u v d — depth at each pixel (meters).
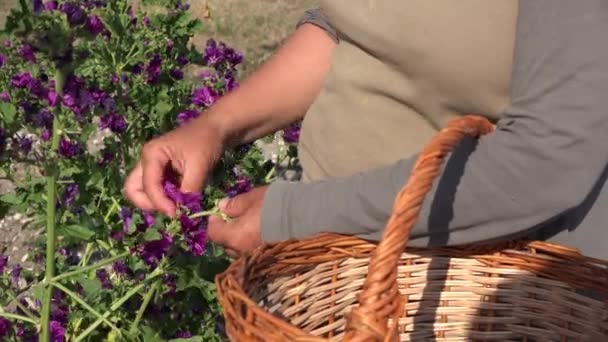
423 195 1.09
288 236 1.42
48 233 2.06
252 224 1.46
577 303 1.44
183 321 2.30
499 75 1.37
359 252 1.41
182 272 1.95
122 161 2.59
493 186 1.25
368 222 1.35
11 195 2.27
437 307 1.48
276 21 4.70
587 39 1.18
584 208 1.42
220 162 2.24
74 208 2.35
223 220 1.54
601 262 1.40
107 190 2.32
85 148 2.27
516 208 1.25
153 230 1.88
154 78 2.49
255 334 1.07
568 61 1.18
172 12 2.61
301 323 1.38
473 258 1.47
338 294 1.42
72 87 2.18
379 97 1.48
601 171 1.22
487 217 1.28
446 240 1.34
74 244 2.54
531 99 1.21
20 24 2.06
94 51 2.37
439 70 1.38
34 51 2.16
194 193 1.57
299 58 1.71
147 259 1.92
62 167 2.24
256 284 1.30
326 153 1.56
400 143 1.48
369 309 1.03
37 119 2.17
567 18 1.19
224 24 4.63
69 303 2.34
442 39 1.37
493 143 1.25
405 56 1.41
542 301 1.46
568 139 1.19
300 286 1.38
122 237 2.02
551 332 1.47
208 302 2.22
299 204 1.41
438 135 1.15
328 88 1.56
